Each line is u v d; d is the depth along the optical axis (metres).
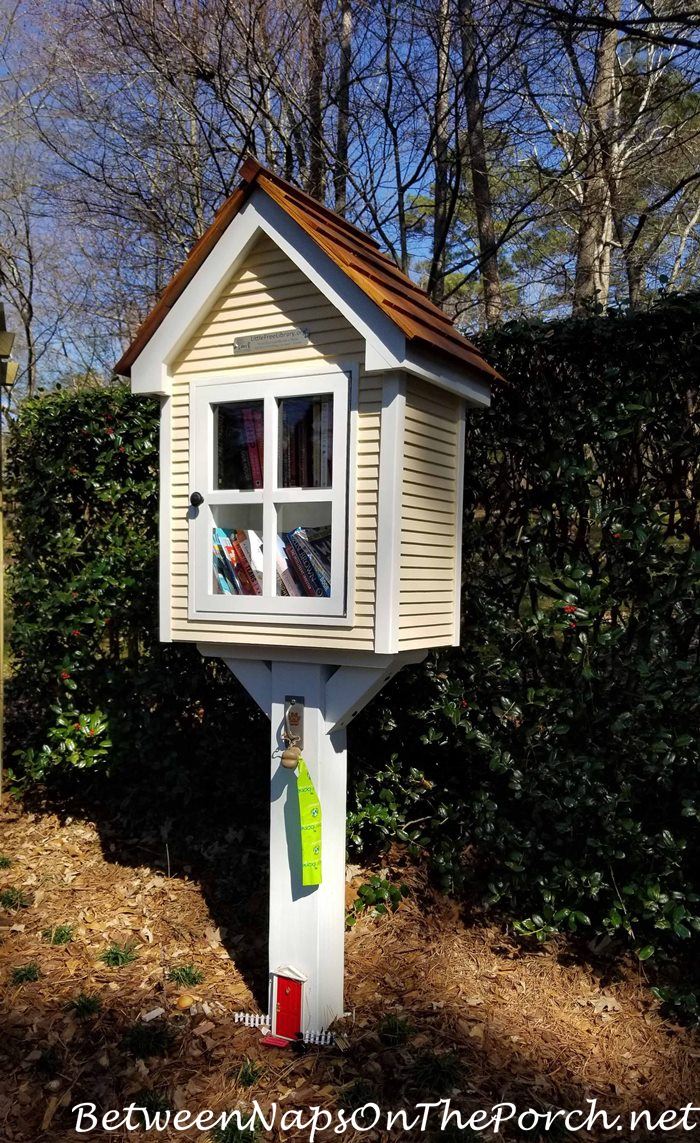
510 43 7.95
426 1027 2.89
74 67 9.37
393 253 9.50
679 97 8.24
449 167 9.48
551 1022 2.96
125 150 9.95
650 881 3.18
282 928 2.87
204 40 8.71
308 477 2.82
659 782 3.17
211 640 2.96
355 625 2.66
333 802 2.89
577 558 3.49
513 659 3.59
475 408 3.56
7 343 4.61
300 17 8.63
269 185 2.68
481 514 3.82
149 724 4.47
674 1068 2.75
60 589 4.85
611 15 7.07
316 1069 2.68
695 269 12.41
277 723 2.89
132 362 3.07
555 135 9.33
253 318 2.86
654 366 3.26
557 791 3.41
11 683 5.12
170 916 3.69
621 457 3.36
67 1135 2.40
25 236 13.70
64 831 4.60
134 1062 2.71
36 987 3.13
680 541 3.30
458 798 3.84
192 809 4.59
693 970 3.20
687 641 3.29
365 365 2.57
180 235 9.91
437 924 3.56
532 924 3.37
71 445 4.83
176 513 3.04
